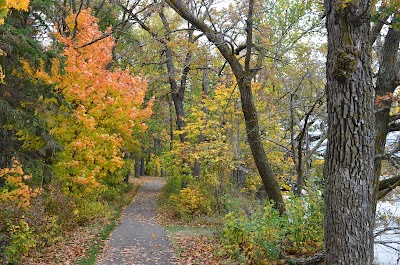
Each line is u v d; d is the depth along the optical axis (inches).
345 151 155.6
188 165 762.2
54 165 467.5
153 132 1129.4
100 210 587.8
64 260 325.4
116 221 594.9
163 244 409.7
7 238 285.4
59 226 402.3
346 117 155.3
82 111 448.8
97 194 619.5
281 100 444.1
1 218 285.4
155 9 486.3
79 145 449.1
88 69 460.4
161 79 737.0
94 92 476.4
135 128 660.7
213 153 534.3
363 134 154.9
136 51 549.0
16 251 295.6
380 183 287.7
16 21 409.7
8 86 414.3
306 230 283.1
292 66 406.0
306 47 394.6
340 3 150.9
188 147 590.2
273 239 286.2
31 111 441.4
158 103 925.2
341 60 152.9
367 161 155.9
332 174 159.6
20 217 301.7
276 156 486.3
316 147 342.3
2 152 454.6
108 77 484.4
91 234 446.9
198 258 333.4
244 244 312.0
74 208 465.4
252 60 421.7
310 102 366.9
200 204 619.8
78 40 472.1
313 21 398.0
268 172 322.7
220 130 545.6
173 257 347.3
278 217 301.1
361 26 155.8
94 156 484.4
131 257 348.2
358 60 154.6
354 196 154.5
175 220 629.0
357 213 154.6
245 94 301.6
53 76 434.3
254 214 316.8
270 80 449.7
